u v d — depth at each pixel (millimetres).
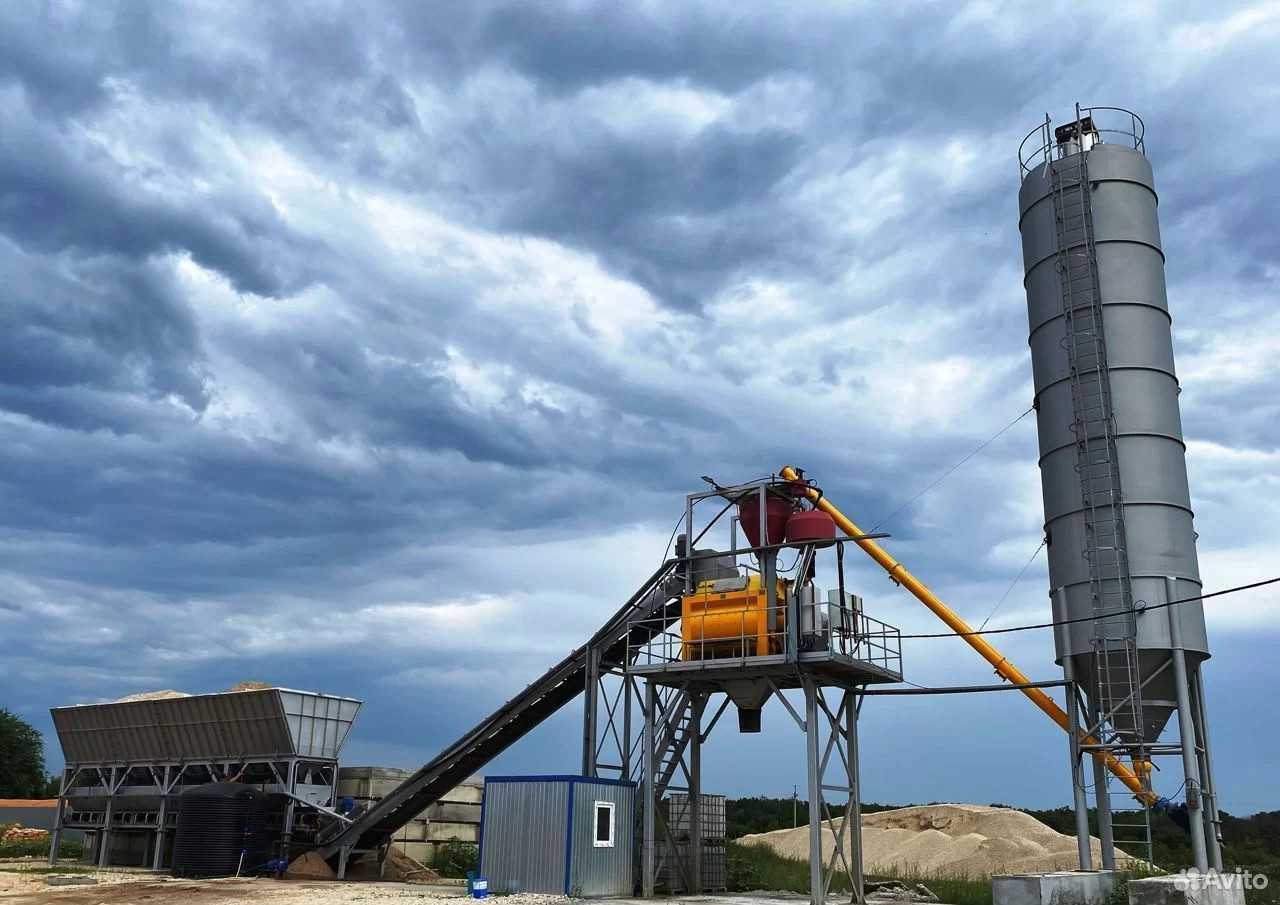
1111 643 29844
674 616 36062
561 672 37906
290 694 44938
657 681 32625
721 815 37781
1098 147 33812
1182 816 28828
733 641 31109
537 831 31328
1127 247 32688
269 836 43312
